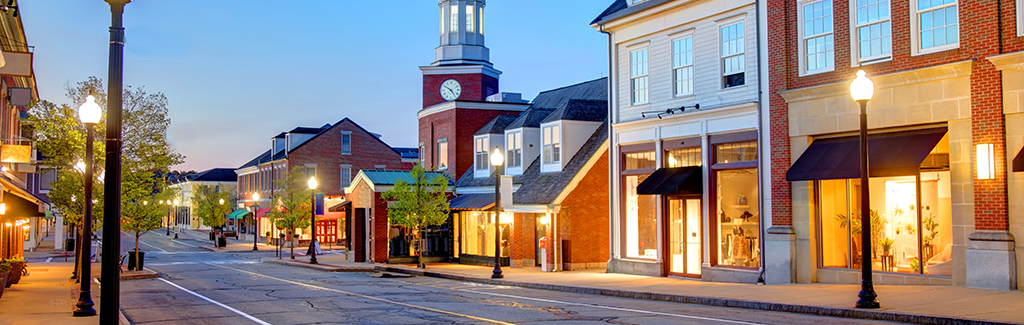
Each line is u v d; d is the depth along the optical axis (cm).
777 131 1986
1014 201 1546
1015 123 1548
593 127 3005
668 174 2264
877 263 1831
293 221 4291
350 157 6109
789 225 1956
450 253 3516
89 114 1458
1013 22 1551
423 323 1347
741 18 2102
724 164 2142
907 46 1723
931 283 1681
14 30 2238
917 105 1703
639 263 2430
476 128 3950
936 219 1711
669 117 2281
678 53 2306
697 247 2239
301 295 1962
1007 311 1246
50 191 2812
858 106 1802
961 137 1627
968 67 1599
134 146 2992
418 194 3131
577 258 2747
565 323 1316
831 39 1892
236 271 3247
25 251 5128
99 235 8162
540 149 3253
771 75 2005
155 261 4175
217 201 7712
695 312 1470
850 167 1747
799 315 1391
